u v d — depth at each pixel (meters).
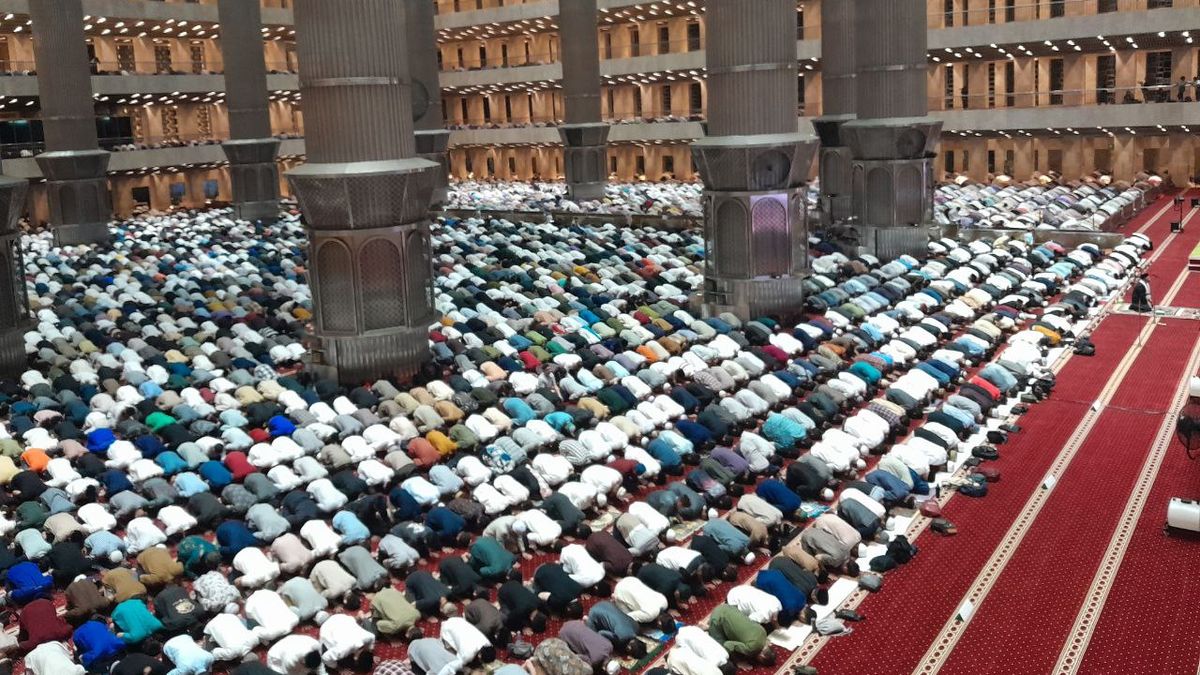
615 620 8.73
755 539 10.41
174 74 45.34
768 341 17.81
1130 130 38.34
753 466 12.25
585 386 15.42
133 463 12.75
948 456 12.62
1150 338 18.03
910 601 9.60
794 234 19.48
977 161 43.56
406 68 16.28
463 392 15.16
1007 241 25.61
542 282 22.67
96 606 9.44
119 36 47.25
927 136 24.22
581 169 39.91
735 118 19.00
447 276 23.59
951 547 10.65
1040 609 9.38
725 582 10.00
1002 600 9.56
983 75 43.69
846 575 10.05
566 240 28.95
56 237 32.56
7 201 17.06
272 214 37.84
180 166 47.44
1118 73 39.75
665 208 36.19
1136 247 25.39
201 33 48.31
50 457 13.54
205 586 9.57
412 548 10.41
